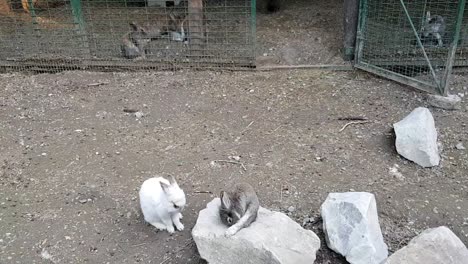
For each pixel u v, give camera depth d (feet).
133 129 8.35
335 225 5.47
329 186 6.69
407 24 10.55
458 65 9.95
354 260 5.24
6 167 7.39
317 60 10.70
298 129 8.15
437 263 4.89
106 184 6.91
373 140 7.76
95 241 5.90
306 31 11.94
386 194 6.51
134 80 10.18
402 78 9.37
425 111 7.52
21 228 6.12
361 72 10.11
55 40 11.14
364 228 5.23
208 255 5.11
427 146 7.00
